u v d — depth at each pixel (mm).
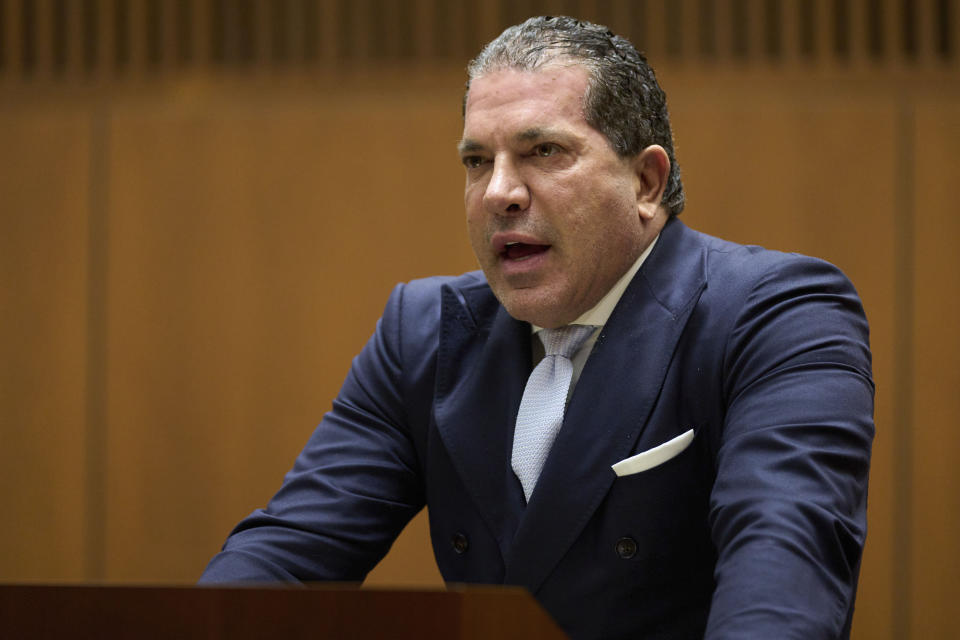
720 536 3582
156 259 11539
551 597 4219
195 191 11539
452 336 4816
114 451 11492
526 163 4238
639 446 4199
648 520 4141
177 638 2867
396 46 11414
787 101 10898
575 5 11008
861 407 3850
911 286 10711
